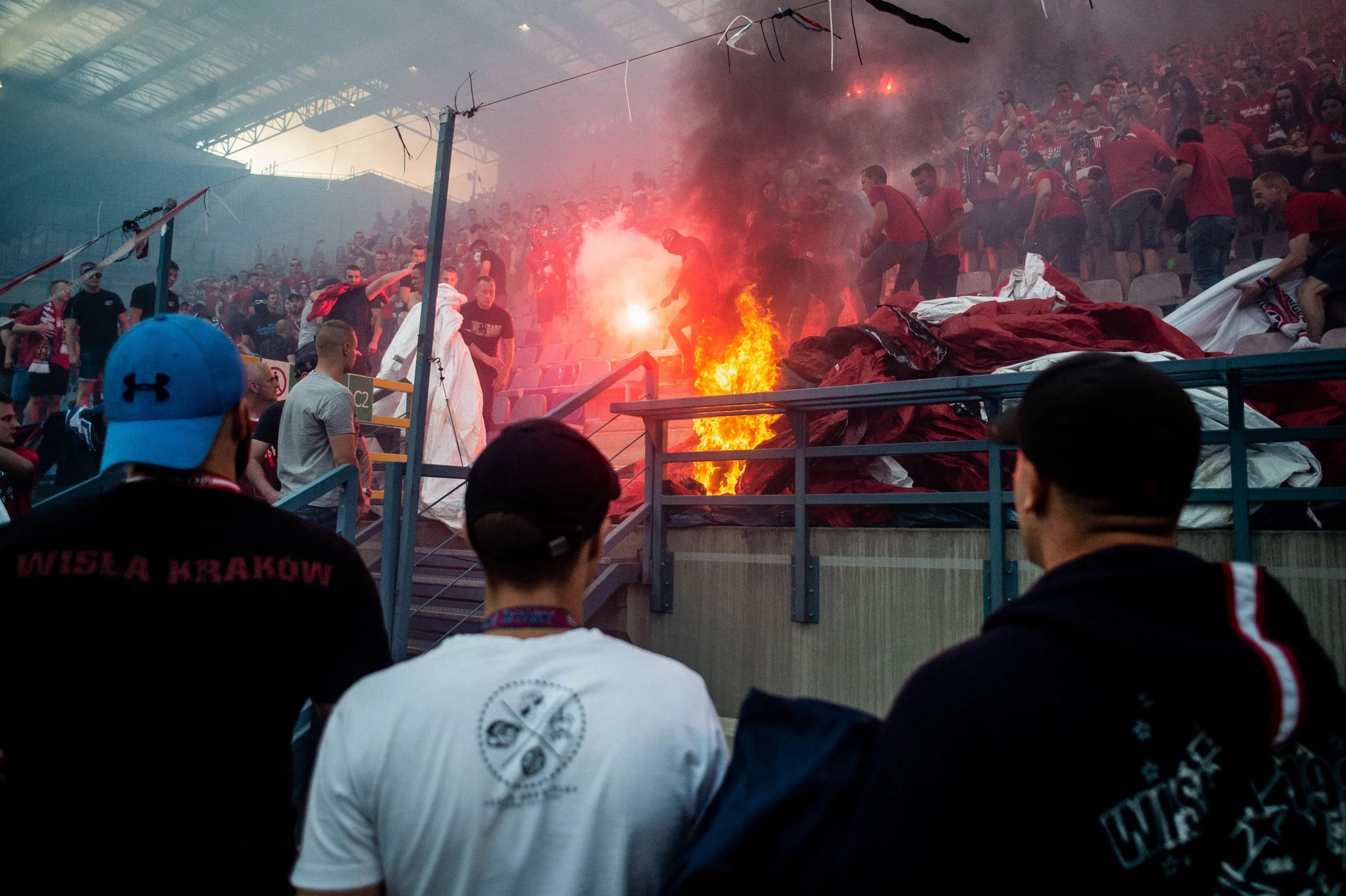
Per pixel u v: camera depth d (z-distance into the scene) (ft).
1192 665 2.76
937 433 13.87
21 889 4.04
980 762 2.80
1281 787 2.87
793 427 13.35
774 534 13.58
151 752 4.15
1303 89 32.81
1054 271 17.52
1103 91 37.50
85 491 11.37
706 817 3.55
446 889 3.57
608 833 3.59
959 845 2.75
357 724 3.75
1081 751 2.77
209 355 4.73
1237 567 3.12
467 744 3.63
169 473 4.69
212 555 4.47
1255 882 2.77
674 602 14.40
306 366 20.70
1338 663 9.66
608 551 14.21
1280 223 29.35
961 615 11.85
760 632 13.51
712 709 4.11
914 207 26.91
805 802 3.41
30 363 32.30
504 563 4.11
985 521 12.08
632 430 23.16
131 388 4.62
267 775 4.45
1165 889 2.72
